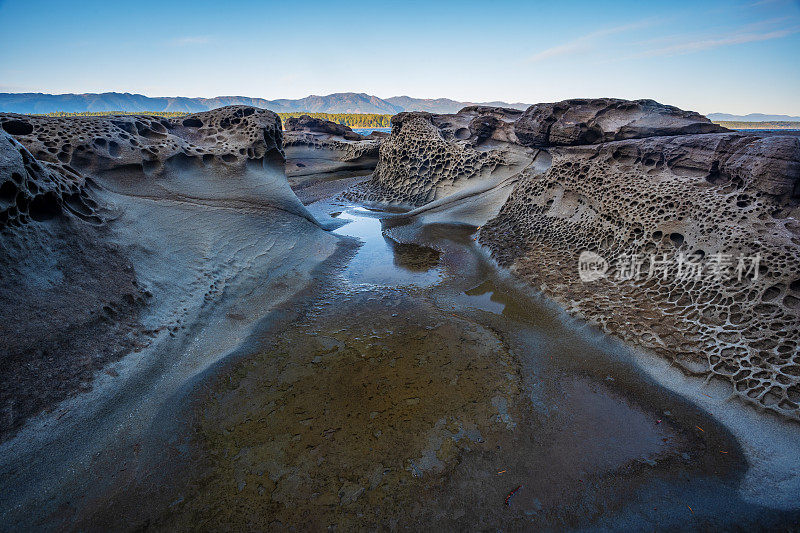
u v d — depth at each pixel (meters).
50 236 4.04
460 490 2.80
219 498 2.73
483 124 12.71
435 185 12.74
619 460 3.07
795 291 4.11
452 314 5.43
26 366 3.15
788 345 3.74
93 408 3.25
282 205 8.06
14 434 2.81
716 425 3.40
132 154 6.46
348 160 20.22
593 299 5.33
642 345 4.38
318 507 2.67
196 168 7.50
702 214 5.46
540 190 8.41
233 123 8.84
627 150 7.32
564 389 3.91
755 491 2.78
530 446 3.19
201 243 5.98
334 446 3.17
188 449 3.12
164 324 4.39
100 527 2.52
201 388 3.81
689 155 6.44
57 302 3.68
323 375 4.07
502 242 7.84
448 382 3.99
